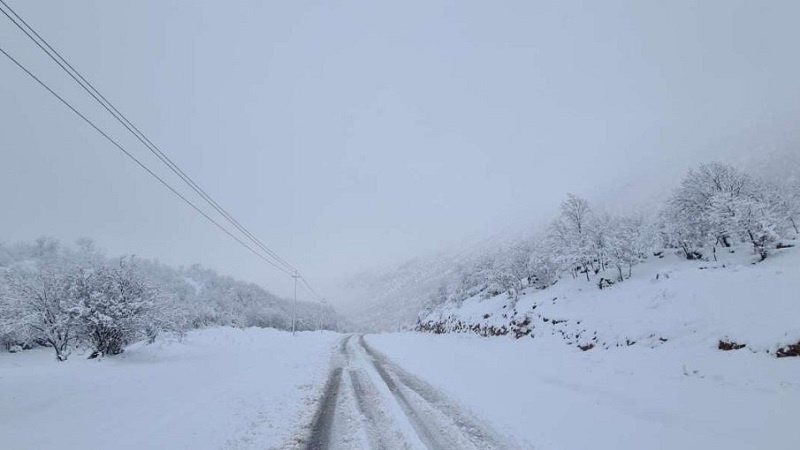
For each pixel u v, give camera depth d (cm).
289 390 1070
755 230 1485
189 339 2608
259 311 8038
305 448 618
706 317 1078
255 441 648
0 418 749
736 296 1095
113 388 1055
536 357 1428
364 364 1612
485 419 757
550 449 593
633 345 1171
